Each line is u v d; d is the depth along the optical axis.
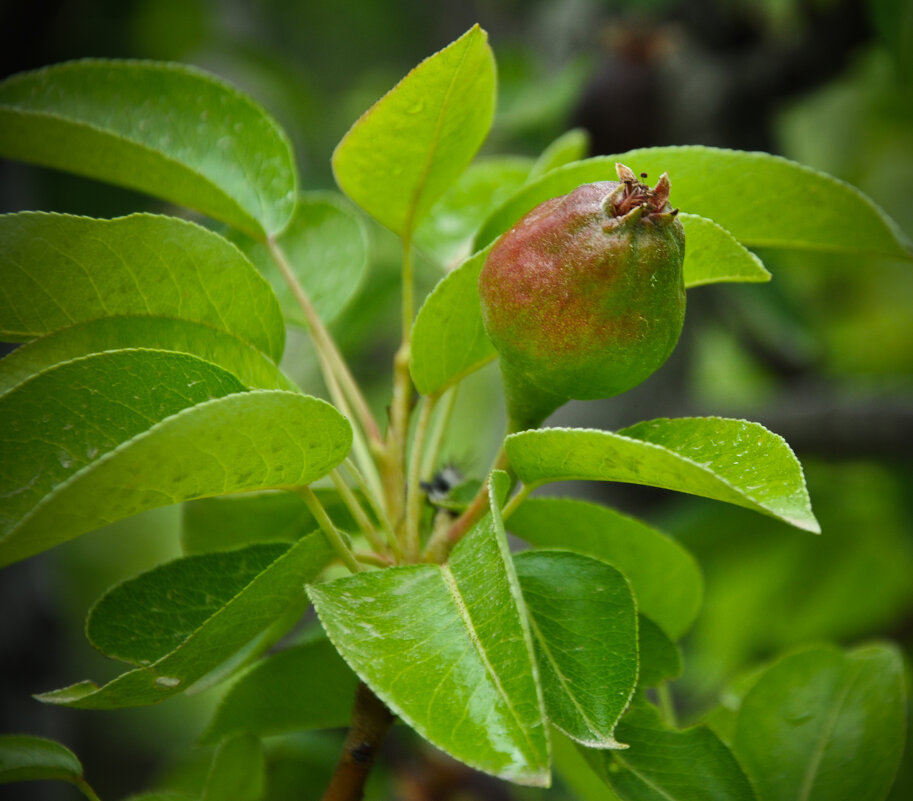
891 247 0.28
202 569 0.25
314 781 0.38
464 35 0.25
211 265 0.26
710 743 0.25
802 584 0.56
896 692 0.28
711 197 0.27
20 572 0.40
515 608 0.22
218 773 0.27
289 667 0.27
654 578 0.28
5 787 0.40
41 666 0.40
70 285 0.25
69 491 0.22
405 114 0.26
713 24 0.56
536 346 0.24
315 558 0.24
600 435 0.22
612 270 0.23
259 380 0.26
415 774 0.40
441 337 0.25
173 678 0.24
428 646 0.23
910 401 0.52
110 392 0.23
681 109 0.56
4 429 0.23
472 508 0.25
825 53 0.53
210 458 0.23
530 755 0.21
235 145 0.29
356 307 0.46
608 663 0.24
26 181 0.44
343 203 0.31
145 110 0.29
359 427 0.30
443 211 0.31
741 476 0.23
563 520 0.28
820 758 0.27
